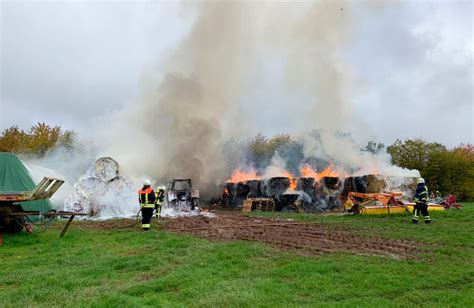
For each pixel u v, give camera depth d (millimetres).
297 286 6195
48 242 10602
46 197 11242
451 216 16750
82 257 8406
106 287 6102
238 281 6414
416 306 5383
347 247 9820
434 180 34656
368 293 5922
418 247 9828
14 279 6562
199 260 7965
